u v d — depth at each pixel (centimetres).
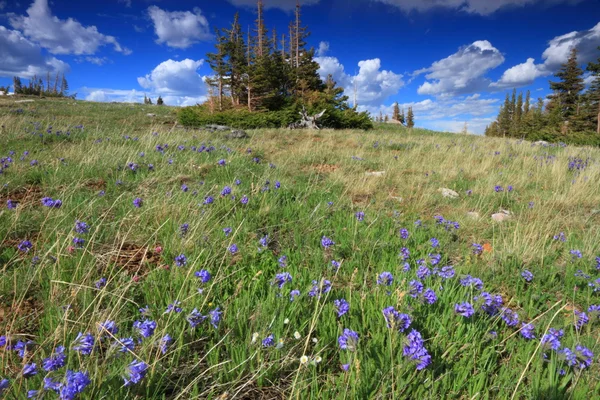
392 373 177
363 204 545
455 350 215
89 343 176
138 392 180
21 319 228
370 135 1561
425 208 550
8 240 339
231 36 2586
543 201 570
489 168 829
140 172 603
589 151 1202
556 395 187
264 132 1505
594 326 260
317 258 343
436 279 298
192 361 207
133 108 2481
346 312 240
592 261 348
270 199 493
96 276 283
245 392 196
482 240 434
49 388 156
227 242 356
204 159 740
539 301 288
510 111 8225
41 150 737
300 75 3275
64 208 405
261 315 236
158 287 275
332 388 189
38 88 5956
